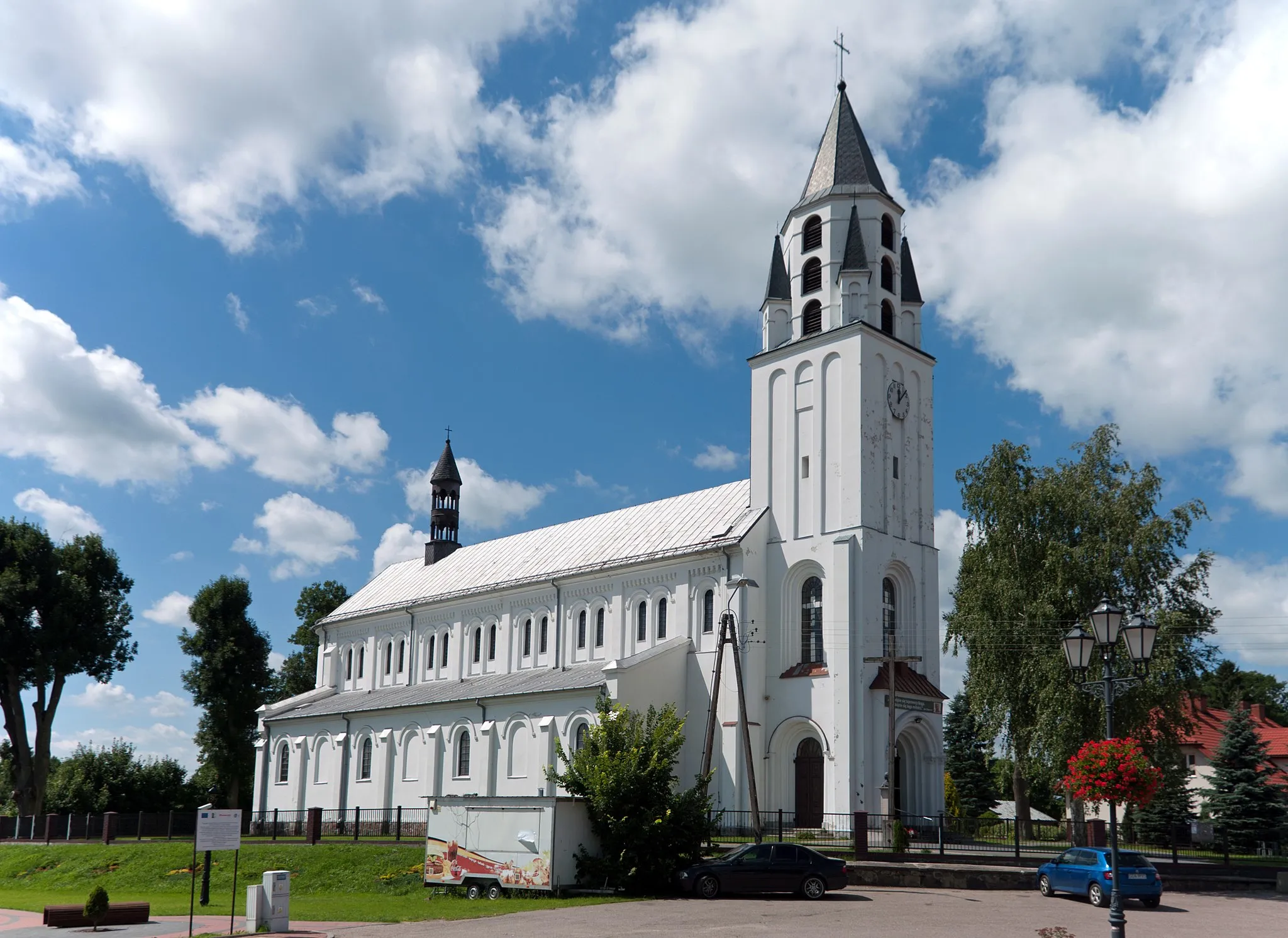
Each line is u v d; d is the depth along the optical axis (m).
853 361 52.91
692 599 55.84
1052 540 47.81
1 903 40.22
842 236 55.53
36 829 70.38
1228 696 102.56
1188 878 38.59
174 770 93.31
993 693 47.94
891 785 44.12
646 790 35.41
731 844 43.28
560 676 60.31
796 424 54.78
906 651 52.69
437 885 37.91
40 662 74.19
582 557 64.94
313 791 73.75
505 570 71.69
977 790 89.25
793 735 51.25
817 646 51.91
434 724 65.19
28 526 77.50
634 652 58.75
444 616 73.88
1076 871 32.84
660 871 34.62
